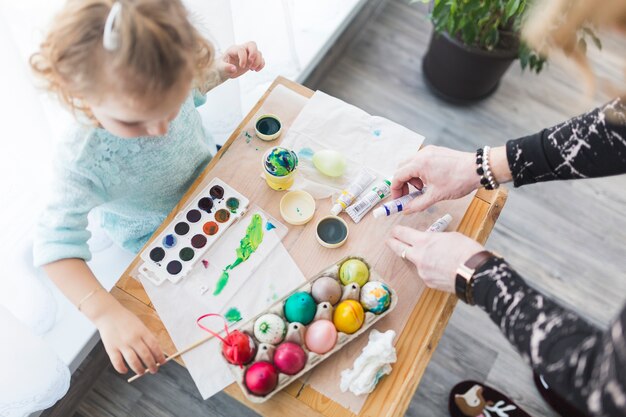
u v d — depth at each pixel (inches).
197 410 48.4
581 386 20.0
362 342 28.8
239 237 31.5
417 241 29.2
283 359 26.6
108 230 40.3
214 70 33.9
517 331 22.8
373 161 34.3
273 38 50.2
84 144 29.0
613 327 19.3
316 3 54.7
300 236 31.8
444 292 30.3
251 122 35.2
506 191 33.4
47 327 41.2
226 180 33.2
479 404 47.9
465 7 46.8
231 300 29.8
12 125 31.3
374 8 68.0
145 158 32.3
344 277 29.3
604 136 25.9
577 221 57.9
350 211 32.3
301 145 34.5
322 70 63.6
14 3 27.6
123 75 21.3
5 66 28.1
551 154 27.8
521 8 42.8
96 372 48.2
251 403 27.3
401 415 26.9
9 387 34.6
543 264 55.6
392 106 63.4
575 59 18.6
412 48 67.3
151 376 49.2
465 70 57.6
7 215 36.1
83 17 21.2
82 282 29.1
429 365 50.6
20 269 37.2
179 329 29.0
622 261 56.4
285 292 30.0
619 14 16.3
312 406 27.3
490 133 62.3
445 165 30.7
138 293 29.9
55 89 24.5
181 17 22.9
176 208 32.2
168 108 23.8
